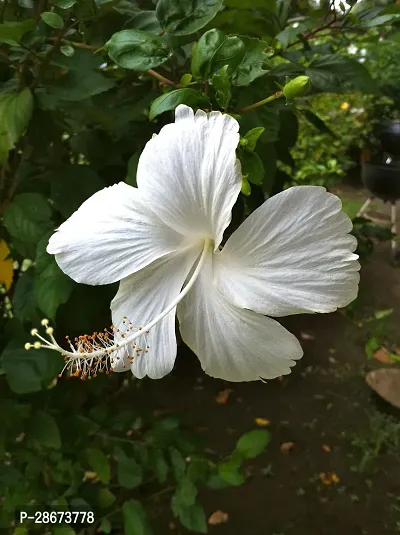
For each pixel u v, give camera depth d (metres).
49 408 0.30
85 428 0.29
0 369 0.26
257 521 0.42
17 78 0.26
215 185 0.16
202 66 0.19
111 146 0.31
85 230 0.18
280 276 0.17
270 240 0.17
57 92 0.24
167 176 0.17
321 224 0.16
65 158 0.33
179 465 0.29
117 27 0.26
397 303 0.52
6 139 0.23
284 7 0.28
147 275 0.19
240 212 0.32
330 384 0.53
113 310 0.19
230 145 0.16
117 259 0.18
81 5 0.22
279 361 0.18
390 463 0.46
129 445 0.29
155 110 0.19
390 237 0.40
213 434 0.48
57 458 0.28
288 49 0.32
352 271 0.16
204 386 0.53
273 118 0.25
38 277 0.24
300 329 0.57
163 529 0.39
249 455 0.28
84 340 0.18
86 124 0.30
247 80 0.19
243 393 0.53
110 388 0.41
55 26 0.21
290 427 0.49
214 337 0.19
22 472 0.30
